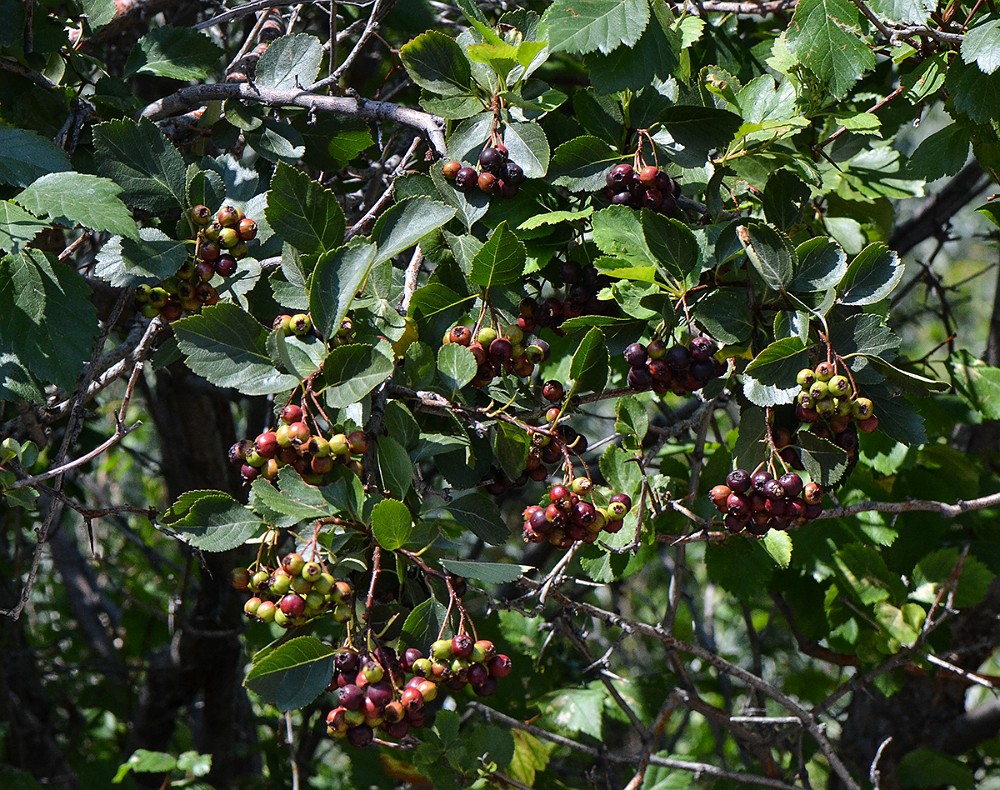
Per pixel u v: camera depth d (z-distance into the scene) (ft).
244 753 15.92
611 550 8.22
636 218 7.48
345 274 6.69
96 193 7.02
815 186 8.86
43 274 7.22
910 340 23.26
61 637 18.44
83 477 15.53
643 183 7.52
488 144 7.80
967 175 13.66
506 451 7.26
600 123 8.04
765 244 7.04
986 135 8.92
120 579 19.60
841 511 8.57
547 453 7.45
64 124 8.61
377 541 6.39
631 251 7.36
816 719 10.35
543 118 8.30
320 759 18.16
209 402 14.16
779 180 7.97
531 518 7.06
